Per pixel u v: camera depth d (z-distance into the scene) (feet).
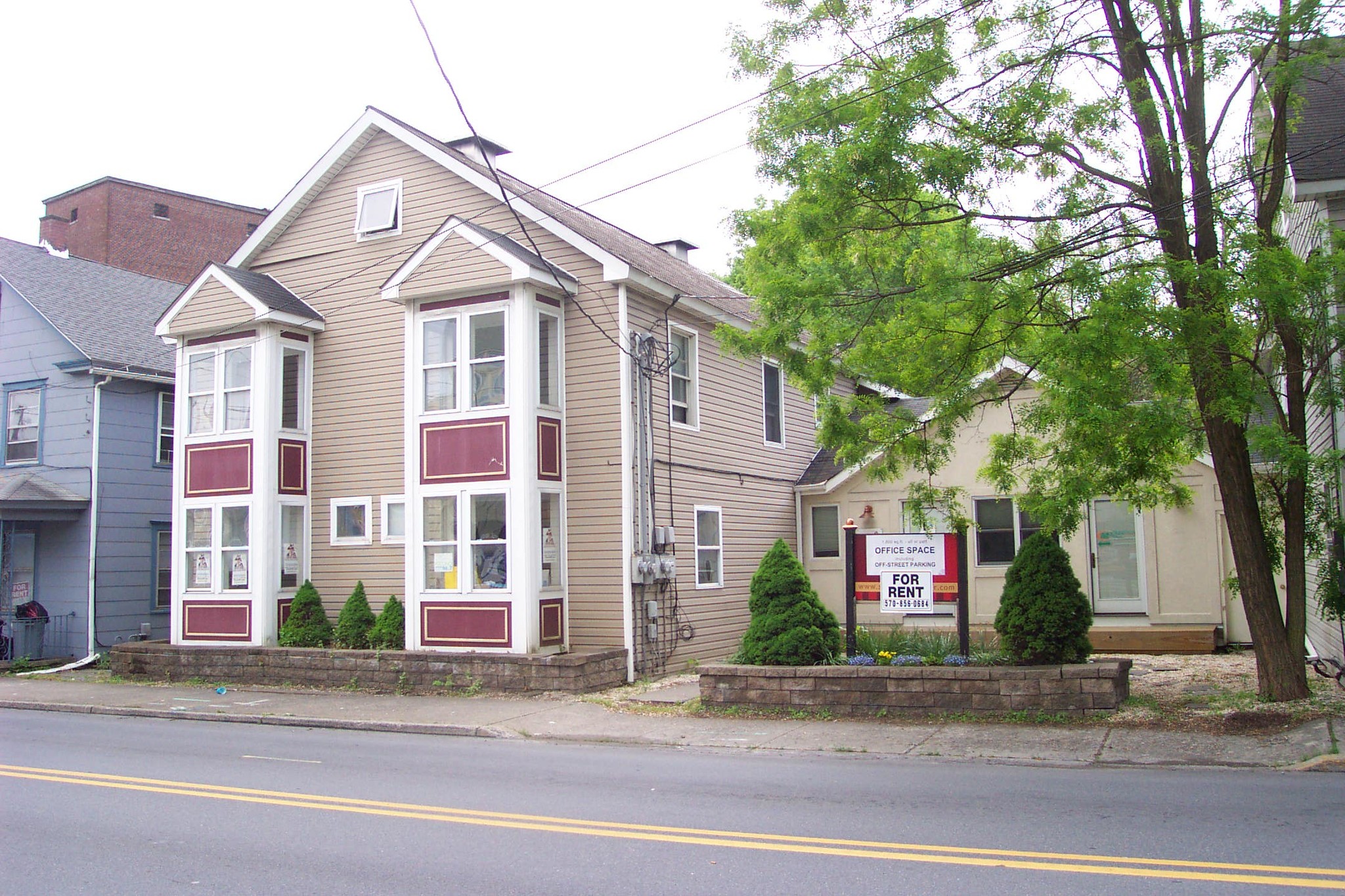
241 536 61.16
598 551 54.90
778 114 42.11
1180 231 38.70
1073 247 39.01
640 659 54.70
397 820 26.40
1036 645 41.04
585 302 56.18
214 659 59.88
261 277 64.28
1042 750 34.73
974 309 39.17
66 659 71.31
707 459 62.54
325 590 61.41
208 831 25.68
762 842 23.38
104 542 73.00
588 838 24.09
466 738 41.98
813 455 76.89
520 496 52.85
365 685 54.85
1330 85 48.93
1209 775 30.66
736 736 39.52
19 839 25.26
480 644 53.26
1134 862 21.08
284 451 61.31
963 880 20.13
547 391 56.24
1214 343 35.24
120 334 78.38
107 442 73.92
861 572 45.09
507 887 20.45
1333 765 30.83
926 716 40.93
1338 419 42.80
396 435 60.18
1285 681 38.32
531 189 57.98
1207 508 58.59
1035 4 39.37
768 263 45.39
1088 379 35.81
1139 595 59.88
